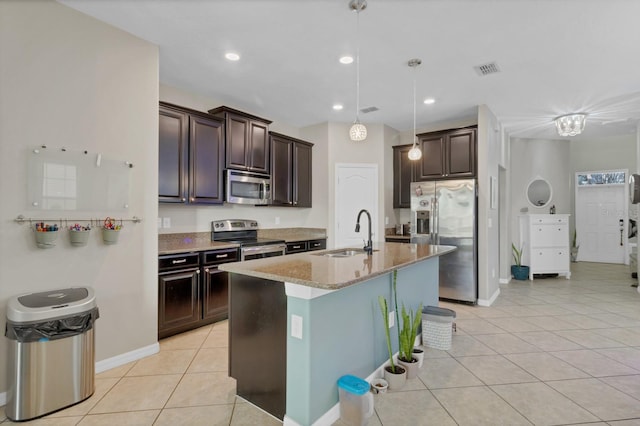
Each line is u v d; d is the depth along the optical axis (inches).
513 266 239.1
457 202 173.5
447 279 175.5
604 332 130.9
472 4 87.7
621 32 100.9
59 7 87.9
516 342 120.7
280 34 103.6
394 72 131.3
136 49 104.5
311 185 207.5
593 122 203.9
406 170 209.5
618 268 279.3
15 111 81.0
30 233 83.2
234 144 155.0
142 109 105.8
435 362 104.4
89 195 93.6
